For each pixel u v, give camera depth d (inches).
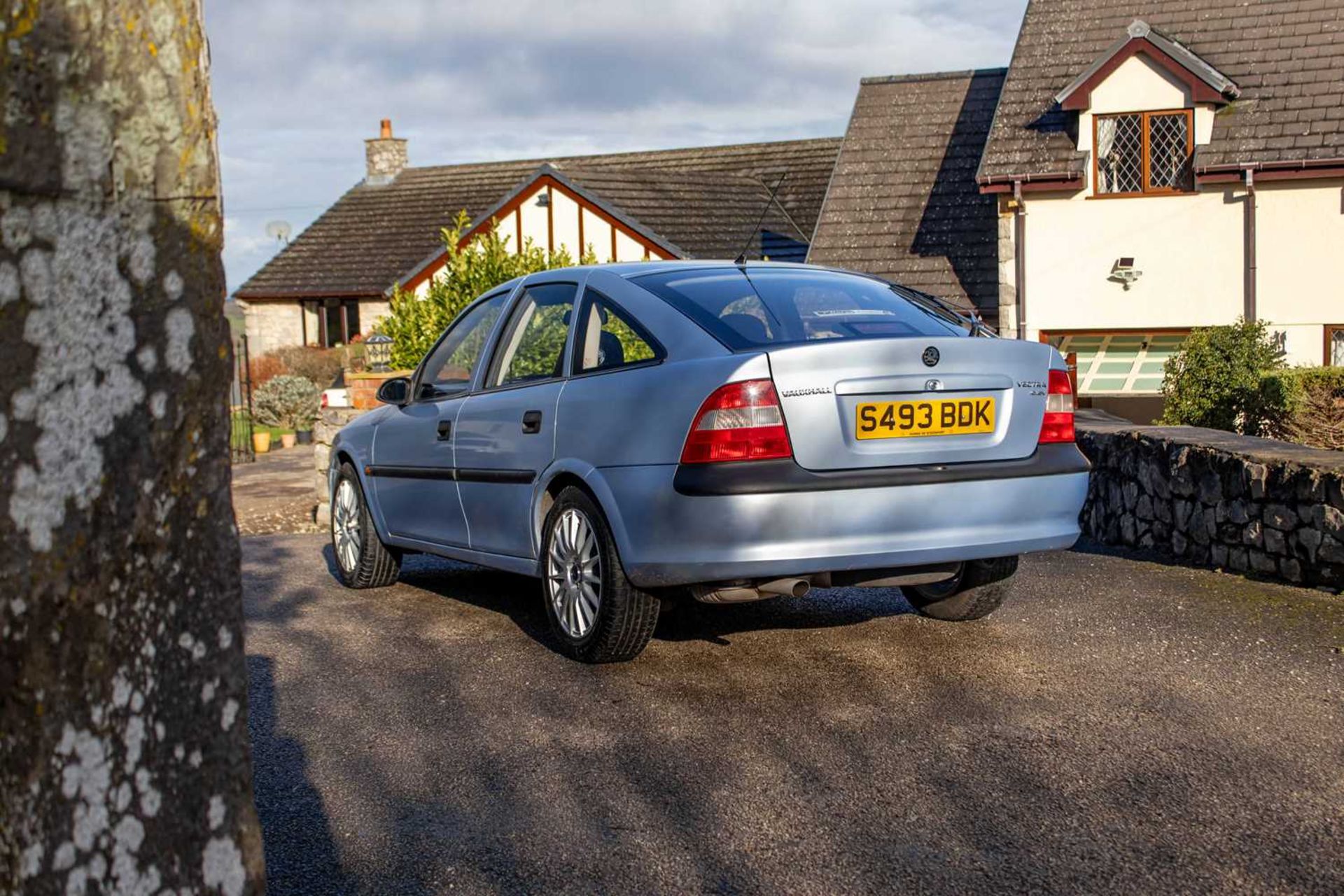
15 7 54.7
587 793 159.5
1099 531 354.3
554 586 226.8
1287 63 789.9
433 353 283.3
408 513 280.8
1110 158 798.5
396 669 224.2
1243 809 148.5
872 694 198.2
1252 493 278.5
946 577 219.0
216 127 61.7
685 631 244.5
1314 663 209.2
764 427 192.2
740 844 142.1
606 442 211.0
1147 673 206.1
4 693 55.3
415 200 1512.1
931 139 948.6
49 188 55.7
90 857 57.8
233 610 62.4
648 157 1494.8
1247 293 774.5
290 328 1425.9
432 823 151.1
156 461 59.5
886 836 143.3
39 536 56.0
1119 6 861.8
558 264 547.5
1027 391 212.8
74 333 56.7
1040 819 147.1
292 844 145.6
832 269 247.6
